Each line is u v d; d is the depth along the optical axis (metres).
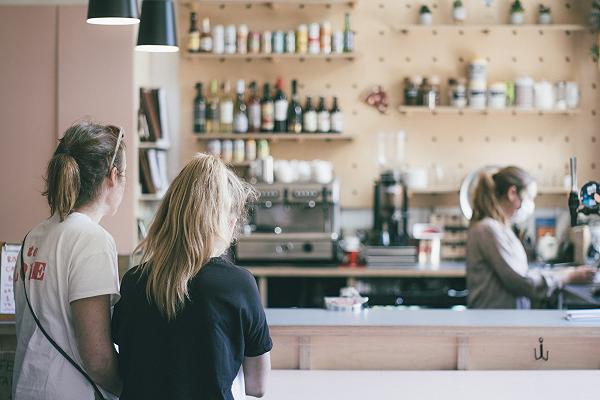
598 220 6.43
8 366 3.65
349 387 3.75
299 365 4.02
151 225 2.63
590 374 3.94
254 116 6.96
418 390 3.71
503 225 4.79
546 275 4.68
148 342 2.51
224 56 6.89
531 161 7.15
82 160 2.74
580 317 4.07
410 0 7.11
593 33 7.09
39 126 6.23
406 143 7.18
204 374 2.47
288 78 7.14
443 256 6.97
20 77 6.22
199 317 2.48
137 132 6.37
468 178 6.27
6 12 6.19
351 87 7.15
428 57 7.13
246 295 2.53
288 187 6.67
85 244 2.69
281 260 6.67
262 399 3.60
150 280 2.54
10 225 6.26
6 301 3.84
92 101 6.21
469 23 7.06
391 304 6.53
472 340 4.02
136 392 2.52
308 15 7.09
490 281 4.74
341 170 7.18
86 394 2.70
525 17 7.10
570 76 7.12
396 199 6.77
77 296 2.64
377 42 7.13
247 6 7.09
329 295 6.69
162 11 4.91
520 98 6.93
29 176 6.24
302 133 6.96
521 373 3.95
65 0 6.61
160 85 7.14
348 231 7.22
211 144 6.96
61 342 2.69
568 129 7.15
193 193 2.55
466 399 3.61
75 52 6.20
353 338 4.02
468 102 6.97
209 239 2.54
